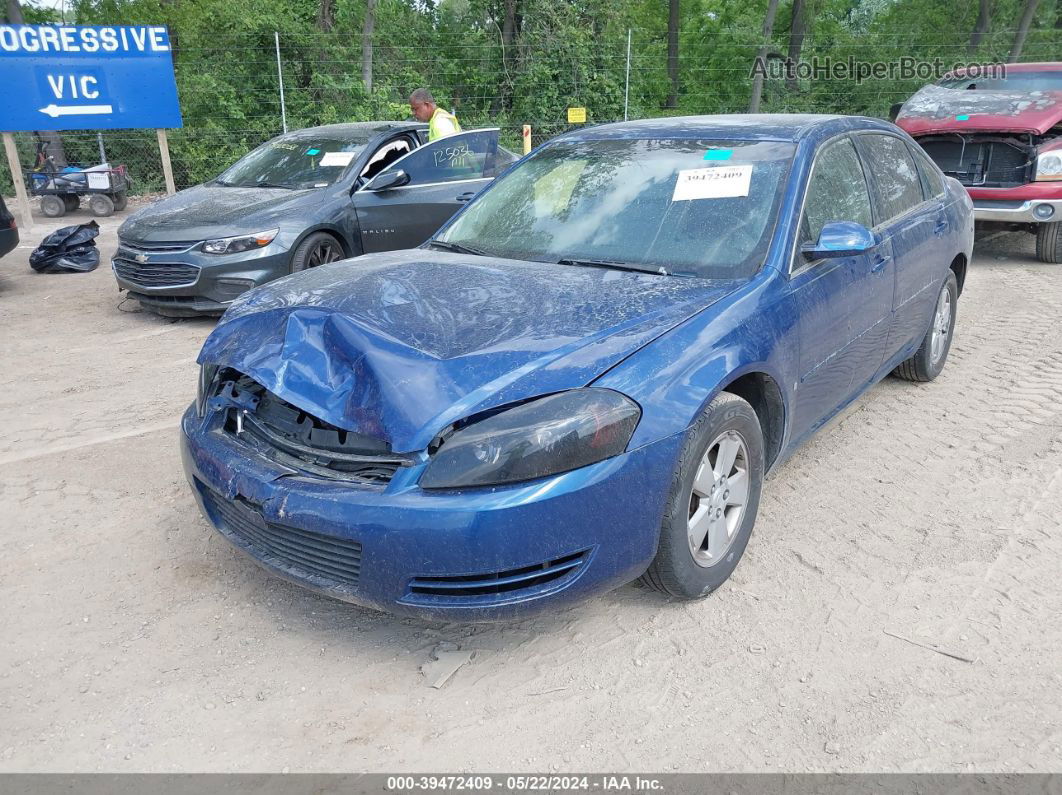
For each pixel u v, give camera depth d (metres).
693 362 2.80
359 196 7.57
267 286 3.51
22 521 3.76
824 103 27.56
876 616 3.06
